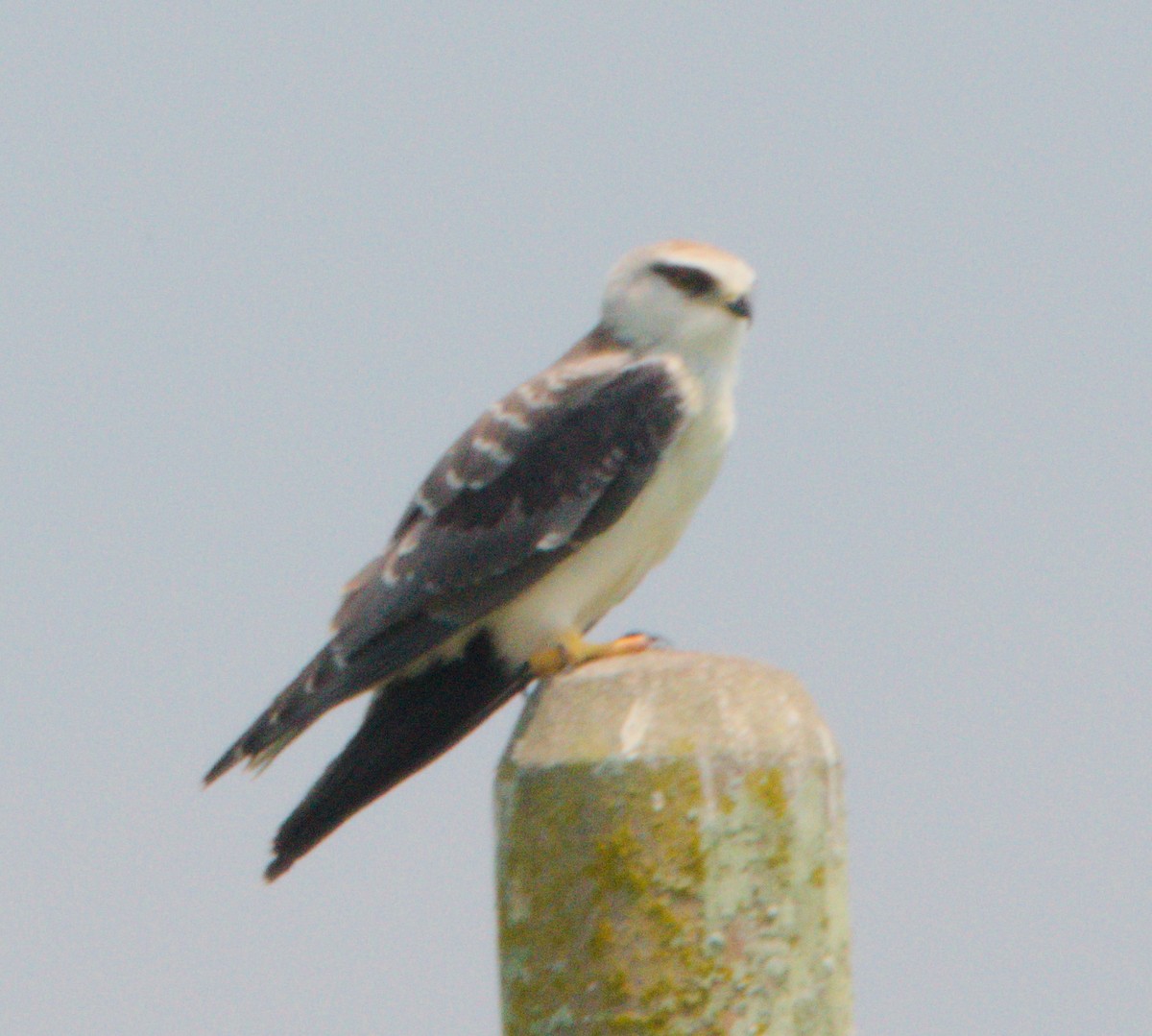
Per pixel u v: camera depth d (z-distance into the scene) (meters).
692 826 6.58
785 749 6.75
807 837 6.74
